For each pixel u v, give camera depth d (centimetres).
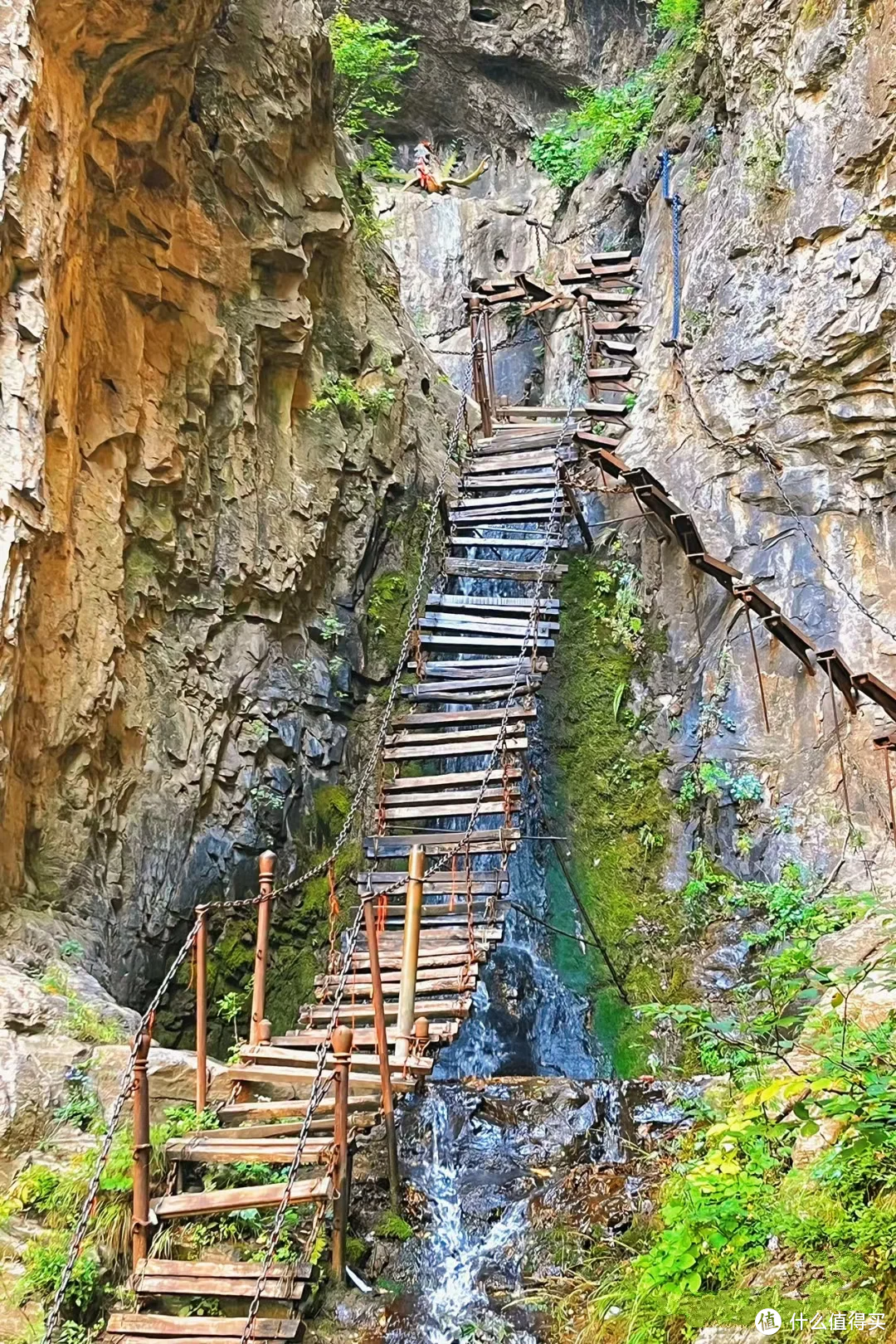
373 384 1111
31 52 587
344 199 1045
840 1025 461
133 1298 453
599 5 1819
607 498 1186
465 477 1194
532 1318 514
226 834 824
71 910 649
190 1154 504
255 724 875
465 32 1761
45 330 595
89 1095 514
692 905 923
